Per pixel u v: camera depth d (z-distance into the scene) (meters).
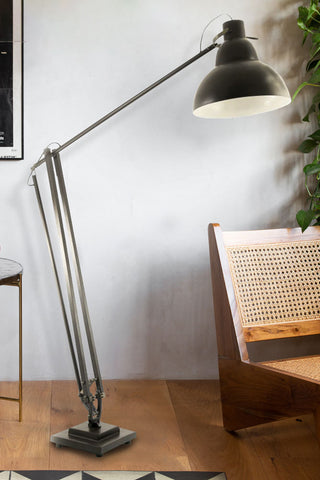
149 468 1.80
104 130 2.61
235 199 2.68
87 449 1.90
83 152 2.60
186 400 2.41
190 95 2.63
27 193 2.58
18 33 2.53
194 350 2.70
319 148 2.58
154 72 2.61
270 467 1.81
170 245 2.67
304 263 2.31
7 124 2.54
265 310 2.19
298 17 2.63
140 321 2.67
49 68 2.56
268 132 2.69
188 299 2.68
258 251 2.24
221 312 2.07
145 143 2.63
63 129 2.58
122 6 2.59
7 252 2.59
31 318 2.62
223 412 2.07
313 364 1.99
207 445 1.97
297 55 2.66
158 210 2.65
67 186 2.60
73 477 1.73
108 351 2.66
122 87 2.60
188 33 2.61
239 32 1.94
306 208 2.71
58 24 2.56
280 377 1.79
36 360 2.63
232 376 2.02
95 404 2.35
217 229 2.14
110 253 2.64
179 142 2.64
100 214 2.63
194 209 2.67
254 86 1.82
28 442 1.98
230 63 1.90
